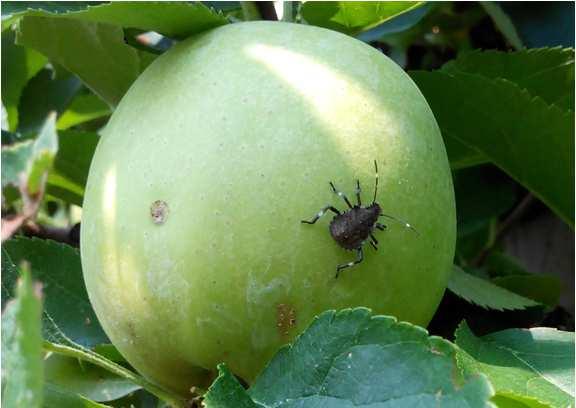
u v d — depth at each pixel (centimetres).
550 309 24
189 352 18
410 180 19
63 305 23
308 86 18
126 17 20
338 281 18
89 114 31
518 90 23
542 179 25
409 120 19
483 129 24
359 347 17
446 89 24
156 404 22
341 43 20
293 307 18
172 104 19
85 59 24
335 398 17
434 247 19
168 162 18
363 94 19
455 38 32
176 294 18
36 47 24
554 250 32
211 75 19
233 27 20
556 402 19
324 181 18
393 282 18
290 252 18
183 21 20
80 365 22
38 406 14
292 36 19
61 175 25
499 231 32
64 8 23
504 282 26
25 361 14
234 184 18
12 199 19
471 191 29
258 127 18
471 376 16
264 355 18
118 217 18
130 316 19
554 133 24
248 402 17
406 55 32
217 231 18
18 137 26
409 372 16
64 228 26
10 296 21
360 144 18
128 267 18
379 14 23
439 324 24
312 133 18
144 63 24
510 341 21
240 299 18
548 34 29
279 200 18
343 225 18
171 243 18
